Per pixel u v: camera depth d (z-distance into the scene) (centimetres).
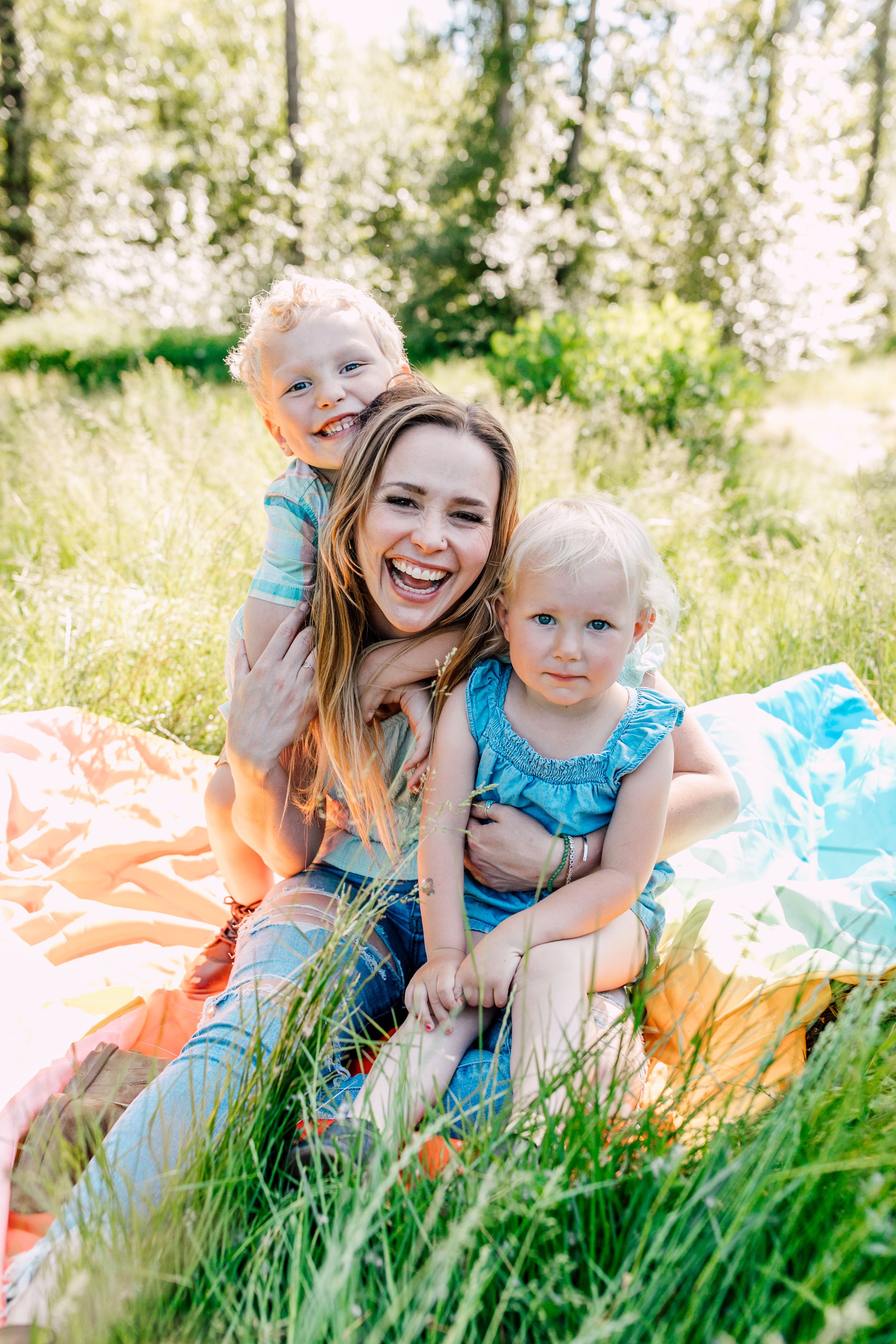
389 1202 125
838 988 178
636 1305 107
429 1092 150
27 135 1908
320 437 210
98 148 1967
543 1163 124
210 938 237
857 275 1258
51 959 226
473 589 186
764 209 1254
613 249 1491
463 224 1566
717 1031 166
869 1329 104
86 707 330
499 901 179
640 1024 158
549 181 1681
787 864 217
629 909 174
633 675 191
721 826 192
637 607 171
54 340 1483
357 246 1772
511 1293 106
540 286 1518
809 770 245
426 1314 103
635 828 173
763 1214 109
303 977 156
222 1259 122
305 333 206
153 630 356
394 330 225
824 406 1165
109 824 271
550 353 808
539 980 156
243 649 205
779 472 705
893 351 1681
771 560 454
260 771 184
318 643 186
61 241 1923
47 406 680
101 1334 110
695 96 1475
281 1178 138
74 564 449
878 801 225
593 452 594
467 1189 121
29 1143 158
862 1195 111
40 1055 178
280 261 1700
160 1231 122
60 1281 116
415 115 2052
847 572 368
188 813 280
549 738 177
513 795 178
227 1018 158
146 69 2053
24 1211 151
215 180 2028
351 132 1920
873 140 2191
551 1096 137
